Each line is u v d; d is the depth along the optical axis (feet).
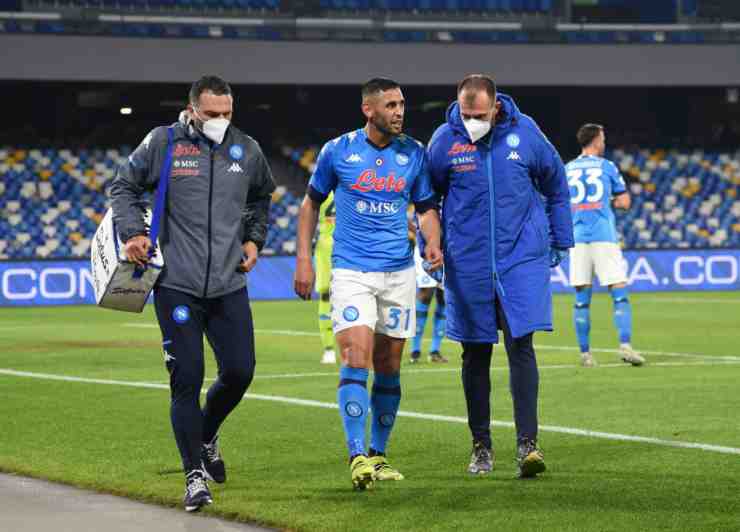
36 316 144.87
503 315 42.98
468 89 42.22
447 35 202.39
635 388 68.03
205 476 39.68
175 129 40.01
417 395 65.77
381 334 42.52
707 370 77.56
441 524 34.83
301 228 42.65
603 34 202.90
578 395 65.05
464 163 43.24
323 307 84.89
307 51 188.75
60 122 218.38
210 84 39.47
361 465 39.96
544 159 43.68
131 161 39.83
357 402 40.93
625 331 80.94
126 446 50.11
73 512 37.81
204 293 39.70
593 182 80.33
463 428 53.93
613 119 228.02
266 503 38.09
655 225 214.90
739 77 198.29
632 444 48.98
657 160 222.69
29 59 178.40
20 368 83.20
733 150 225.76
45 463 46.11
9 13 185.16
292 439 51.37
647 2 212.64
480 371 43.83
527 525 34.60
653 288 187.62
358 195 41.52
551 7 211.20
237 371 40.40
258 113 225.56
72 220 200.64
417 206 43.55
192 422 38.86
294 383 72.43
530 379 42.50
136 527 35.58
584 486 40.24
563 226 44.68
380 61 190.80
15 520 36.63
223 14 201.05
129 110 204.03
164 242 39.86
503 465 44.75
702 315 132.46
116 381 74.54
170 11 199.41
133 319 138.21
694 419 56.08
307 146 220.64
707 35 203.92
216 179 39.88
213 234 39.78
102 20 189.88
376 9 205.46
